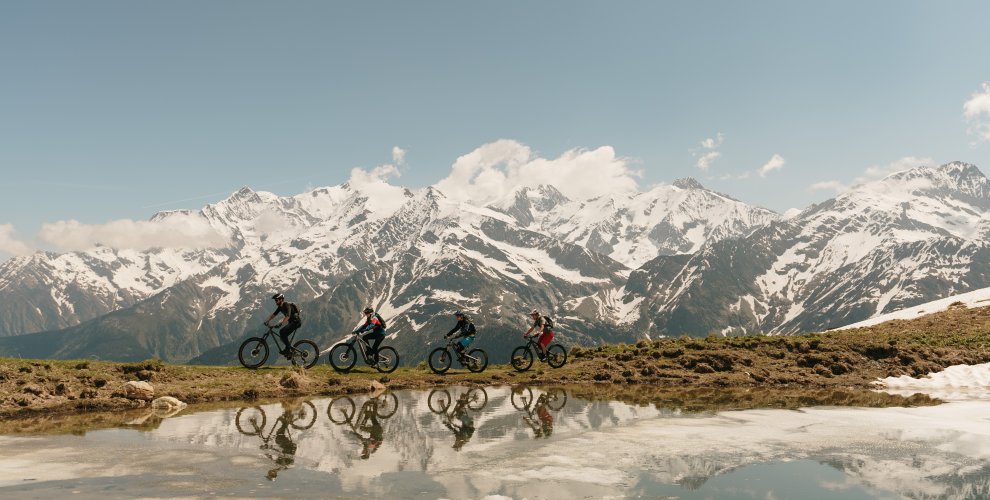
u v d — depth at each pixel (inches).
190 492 390.0
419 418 681.6
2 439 551.8
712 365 1136.8
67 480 415.2
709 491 402.3
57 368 872.9
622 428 616.4
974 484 417.7
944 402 812.0
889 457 493.4
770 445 538.3
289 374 951.6
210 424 637.9
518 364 1191.6
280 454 499.8
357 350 1107.3
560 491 402.6
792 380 1038.4
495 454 503.8
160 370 930.7
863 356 1197.7
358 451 513.3
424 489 404.5
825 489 406.9
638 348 1327.5
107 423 642.8
